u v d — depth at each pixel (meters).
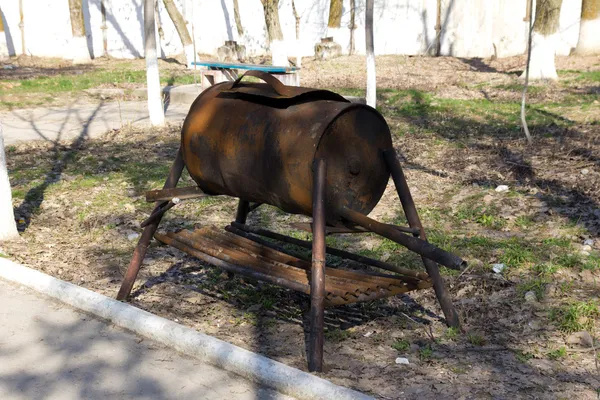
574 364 4.06
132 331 4.57
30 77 21.20
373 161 4.39
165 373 3.99
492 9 23.84
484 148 10.13
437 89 16.52
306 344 4.40
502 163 9.12
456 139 10.95
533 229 6.63
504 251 5.93
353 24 26.47
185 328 4.34
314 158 4.08
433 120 12.63
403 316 4.86
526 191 7.80
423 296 5.19
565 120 11.93
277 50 19.84
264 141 4.29
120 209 7.66
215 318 4.86
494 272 5.52
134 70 23.12
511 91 15.54
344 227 4.38
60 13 27.84
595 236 6.32
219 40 28.23
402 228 4.36
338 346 4.38
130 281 5.12
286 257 4.99
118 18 28.12
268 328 4.67
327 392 3.55
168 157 10.34
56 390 3.80
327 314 4.92
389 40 26.28
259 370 3.84
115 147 11.21
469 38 24.59
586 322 4.56
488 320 4.73
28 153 10.81
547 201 7.37
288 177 4.20
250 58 27.28
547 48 16.58
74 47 26.20
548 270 5.43
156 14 27.28
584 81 16.17
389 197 7.97
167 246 6.46
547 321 4.66
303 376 3.70
